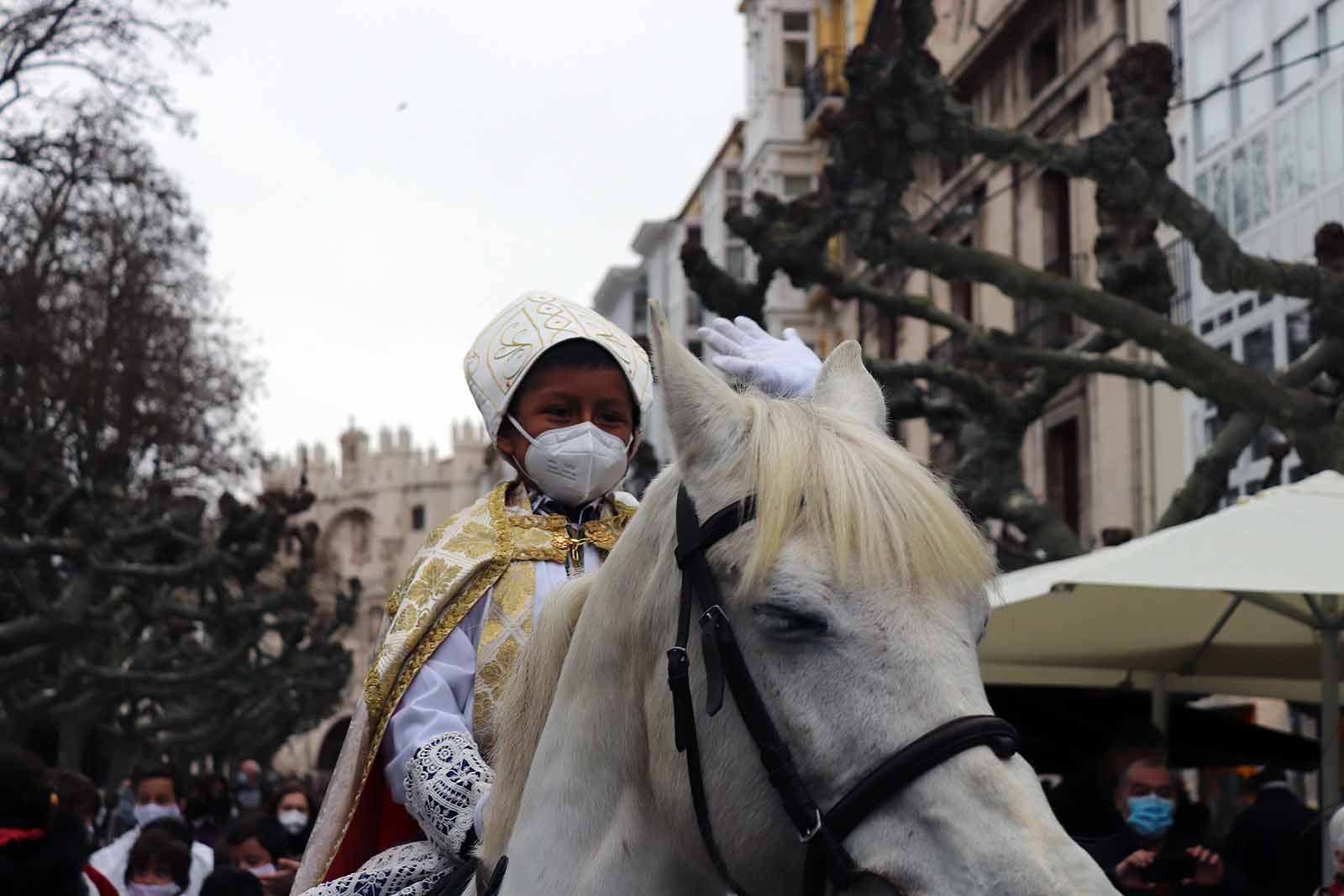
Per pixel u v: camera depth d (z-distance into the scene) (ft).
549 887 7.55
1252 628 27.32
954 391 40.86
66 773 20.15
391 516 284.61
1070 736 32.48
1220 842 26.91
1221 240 32.99
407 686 9.20
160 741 96.17
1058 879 5.79
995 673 30.78
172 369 82.74
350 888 8.99
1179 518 38.60
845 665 6.41
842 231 35.37
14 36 69.00
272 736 124.57
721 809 6.77
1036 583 20.02
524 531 9.66
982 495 40.93
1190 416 63.05
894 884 6.11
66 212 75.66
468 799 8.57
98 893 19.60
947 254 34.19
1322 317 33.83
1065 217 79.61
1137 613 26.27
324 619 171.83
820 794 6.42
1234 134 58.23
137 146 74.54
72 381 77.05
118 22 70.44
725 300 36.29
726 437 7.02
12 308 73.67
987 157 33.40
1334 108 50.90
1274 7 55.01
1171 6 64.75
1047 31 79.66
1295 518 19.95
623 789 7.54
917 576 6.50
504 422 10.04
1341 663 27.76
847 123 34.19
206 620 79.51
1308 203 52.75
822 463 6.73
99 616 66.33
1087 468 74.08
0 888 15.16
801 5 125.08
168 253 80.59
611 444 9.63
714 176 155.12
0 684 62.34
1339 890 16.97
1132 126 32.76
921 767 6.15
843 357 8.32
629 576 7.59
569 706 7.81
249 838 25.48
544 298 10.21
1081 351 41.52
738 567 6.73
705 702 6.86
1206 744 34.04
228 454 89.20
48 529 63.26
